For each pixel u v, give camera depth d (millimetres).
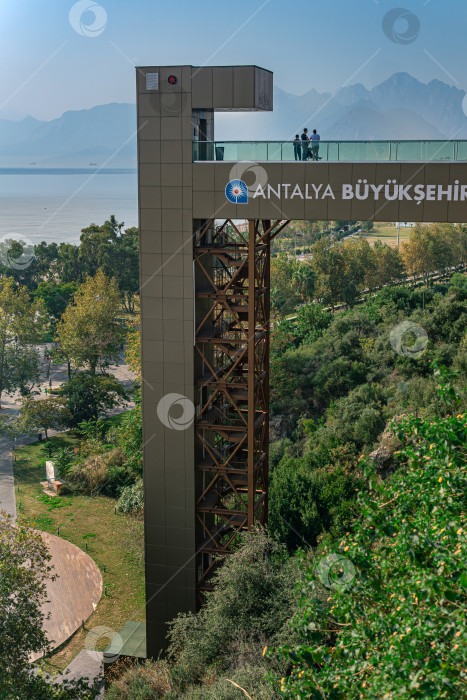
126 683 26781
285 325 80062
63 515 57188
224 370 31000
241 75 25484
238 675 20641
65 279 129750
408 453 12312
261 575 26031
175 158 26359
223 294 27906
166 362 28031
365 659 10594
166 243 27109
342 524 42094
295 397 68438
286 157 25578
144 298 27688
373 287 95062
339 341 71125
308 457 53438
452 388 12609
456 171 23922
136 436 61219
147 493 29234
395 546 11180
